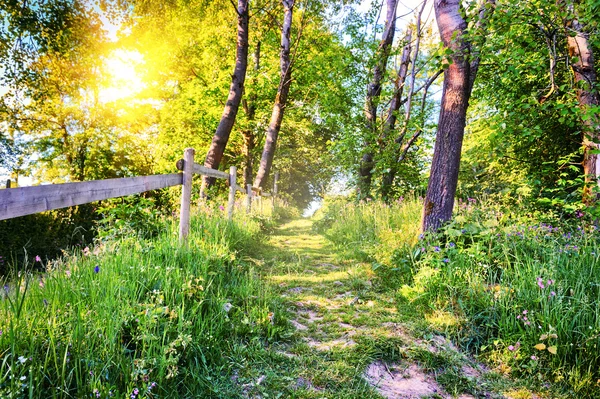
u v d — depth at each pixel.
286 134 23.02
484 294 3.47
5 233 7.71
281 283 4.60
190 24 15.25
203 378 2.20
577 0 4.69
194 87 17.80
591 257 3.69
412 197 9.27
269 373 2.39
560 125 8.59
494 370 2.76
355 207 9.95
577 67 5.70
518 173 10.45
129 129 19.17
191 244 4.36
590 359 2.63
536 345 2.70
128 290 2.65
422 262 4.30
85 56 17.33
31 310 2.05
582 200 5.58
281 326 3.14
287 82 15.03
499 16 4.48
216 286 3.57
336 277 4.98
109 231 4.10
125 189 3.07
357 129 12.28
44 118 18.02
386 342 2.92
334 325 3.31
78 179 17.92
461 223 4.85
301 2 14.62
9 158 18.19
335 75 13.27
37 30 15.55
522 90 9.37
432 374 2.61
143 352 2.08
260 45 17.64
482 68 9.53
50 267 2.64
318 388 2.30
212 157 9.88
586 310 2.89
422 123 10.49
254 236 7.76
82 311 2.21
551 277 3.27
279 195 25.38
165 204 9.33
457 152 4.96
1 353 1.70
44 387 1.75
